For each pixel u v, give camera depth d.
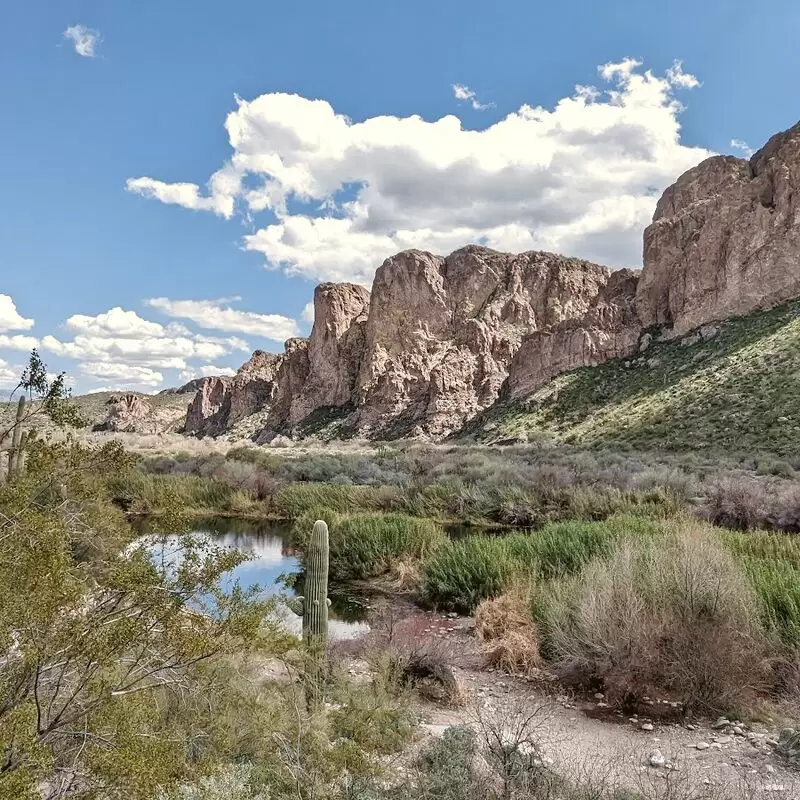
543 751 4.97
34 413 3.19
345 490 22.59
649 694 6.52
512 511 19.98
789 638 6.96
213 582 3.09
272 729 3.95
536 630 8.20
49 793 2.73
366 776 4.01
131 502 18.59
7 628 2.47
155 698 3.08
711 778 4.79
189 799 3.07
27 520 2.82
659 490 19.66
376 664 6.72
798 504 15.72
